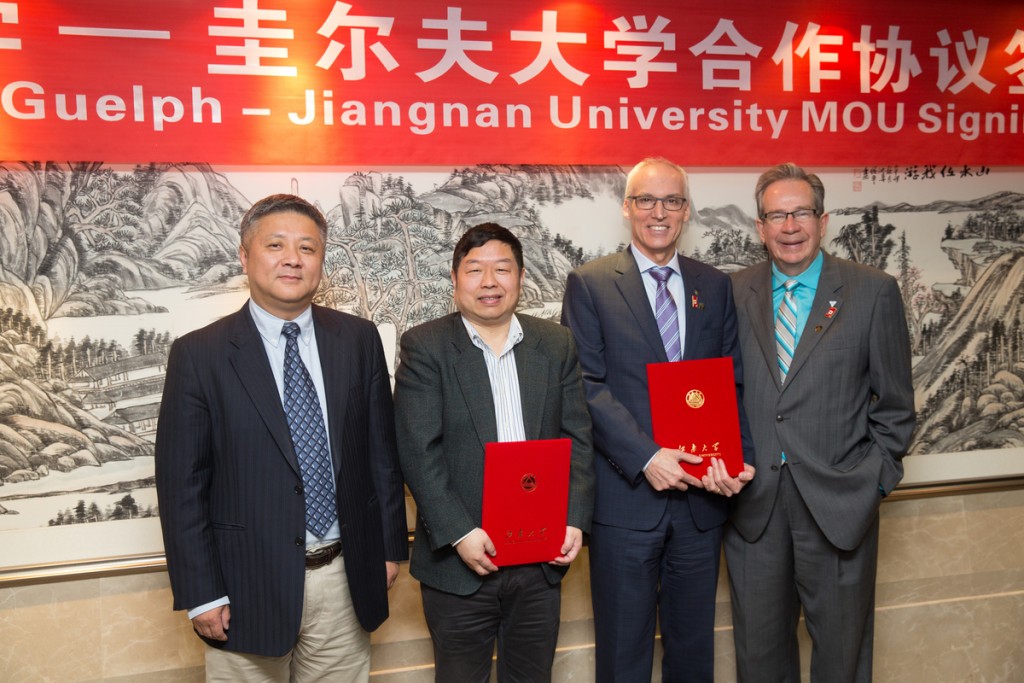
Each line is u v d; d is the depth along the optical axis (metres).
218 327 1.73
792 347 2.14
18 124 1.98
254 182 2.15
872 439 2.12
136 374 2.11
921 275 2.57
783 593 2.15
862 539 2.11
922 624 2.67
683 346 2.07
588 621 2.46
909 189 2.54
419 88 2.20
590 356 2.05
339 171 2.20
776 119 2.42
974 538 2.69
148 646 2.16
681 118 2.36
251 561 1.65
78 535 2.10
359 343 1.83
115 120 2.03
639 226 2.06
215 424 1.67
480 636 1.84
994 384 2.64
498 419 1.82
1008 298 2.63
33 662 2.10
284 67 2.12
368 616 1.76
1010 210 2.62
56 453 2.08
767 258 2.47
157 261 2.11
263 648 1.65
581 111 2.30
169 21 2.04
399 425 1.83
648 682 2.10
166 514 1.64
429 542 1.81
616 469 2.05
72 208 2.05
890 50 2.48
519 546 1.78
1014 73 2.57
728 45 2.38
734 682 2.57
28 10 1.97
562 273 2.35
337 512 1.72
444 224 2.27
